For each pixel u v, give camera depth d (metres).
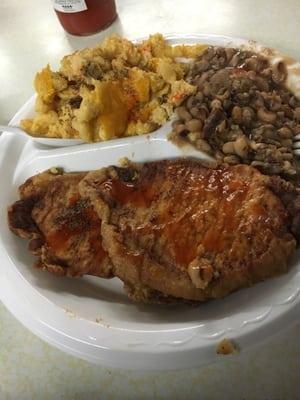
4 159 0.25
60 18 0.32
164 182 0.22
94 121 0.24
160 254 0.19
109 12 0.32
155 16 0.33
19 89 0.31
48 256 0.21
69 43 0.33
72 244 0.22
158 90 0.25
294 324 0.18
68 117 0.24
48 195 0.23
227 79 0.23
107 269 0.21
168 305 0.20
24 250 0.22
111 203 0.22
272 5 0.31
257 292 0.18
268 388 0.18
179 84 0.24
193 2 0.33
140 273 0.19
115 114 0.24
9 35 0.35
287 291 0.18
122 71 0.24
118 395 0.19
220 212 0.20
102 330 0.18
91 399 0.19
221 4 0.33
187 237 0.19
